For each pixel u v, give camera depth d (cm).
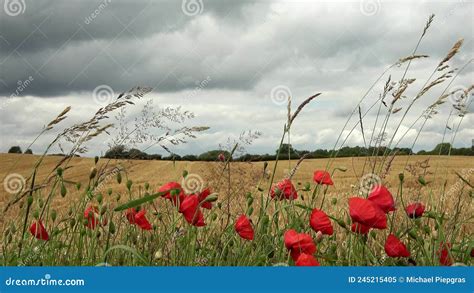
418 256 296
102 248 298
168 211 312
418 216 286
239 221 275
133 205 238
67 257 289
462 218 309
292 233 254
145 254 281
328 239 313
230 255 292
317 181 307
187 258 277
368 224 261
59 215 308
